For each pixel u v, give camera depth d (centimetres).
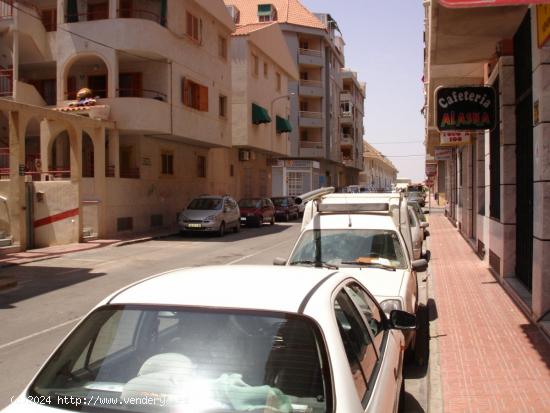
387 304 600
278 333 287
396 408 391
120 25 2359
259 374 275
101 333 309
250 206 3222
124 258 1756
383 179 11712
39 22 2448
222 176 3531
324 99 5728
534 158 796
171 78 2566
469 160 2127
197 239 2423
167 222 2816
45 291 1203
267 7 5331
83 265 1602
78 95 2395
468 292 1089
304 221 884
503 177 1077
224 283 337
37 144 2670
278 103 4262
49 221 2081
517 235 1057
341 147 6731
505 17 907
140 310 312
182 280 348
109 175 2375
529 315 853
